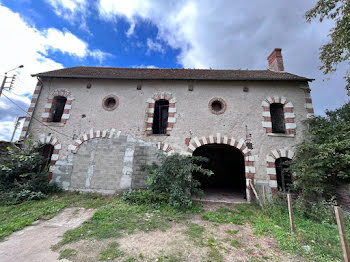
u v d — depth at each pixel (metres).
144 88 8.67
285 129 7.77
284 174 7.66
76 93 8.73
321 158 5.68
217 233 4.23
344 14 5.96
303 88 8.10
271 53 11.02
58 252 3.24
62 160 7.86
